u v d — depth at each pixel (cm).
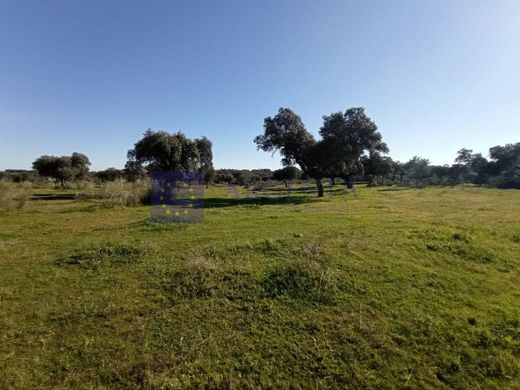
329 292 664
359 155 3572
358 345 505
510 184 5034
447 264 853
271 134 3566
